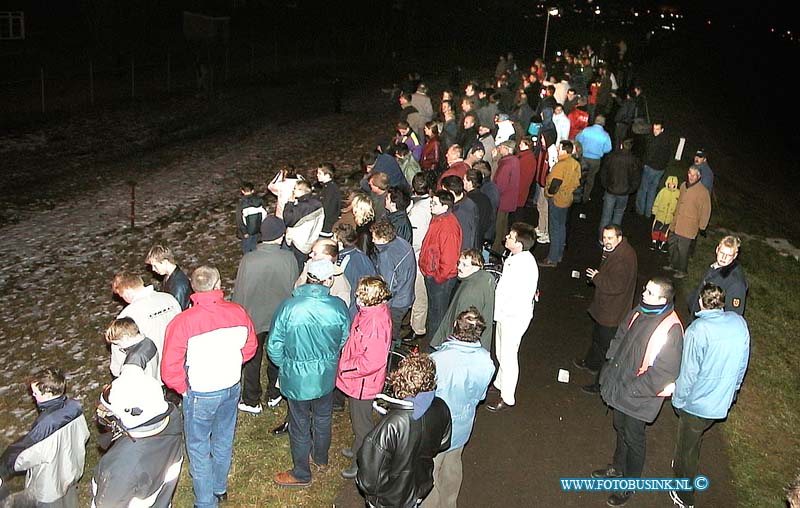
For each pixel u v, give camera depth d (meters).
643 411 6.38
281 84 34.50
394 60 42.62
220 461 6.27
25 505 5.54
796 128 50.16
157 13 40.66
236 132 25.97
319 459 6.92
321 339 6.13
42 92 26.22
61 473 5.56
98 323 11.51
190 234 15.62
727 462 7.72
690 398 6.36
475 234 8.83
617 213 13.01
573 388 8.74
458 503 6.66
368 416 6.51
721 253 7.26
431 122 13.31
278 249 7.42
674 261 12.47
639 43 66.06
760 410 9.02
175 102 29.36
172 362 5.76
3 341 10.85
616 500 6.77
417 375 4.80
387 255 7.69
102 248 14.95
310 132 25.97
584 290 11.58
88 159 22.11
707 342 6.17
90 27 34.03
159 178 20.73
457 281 8.85
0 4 32.75
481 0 60.28
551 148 13.53
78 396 9.14
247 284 7.27
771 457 7.95
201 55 30.91
